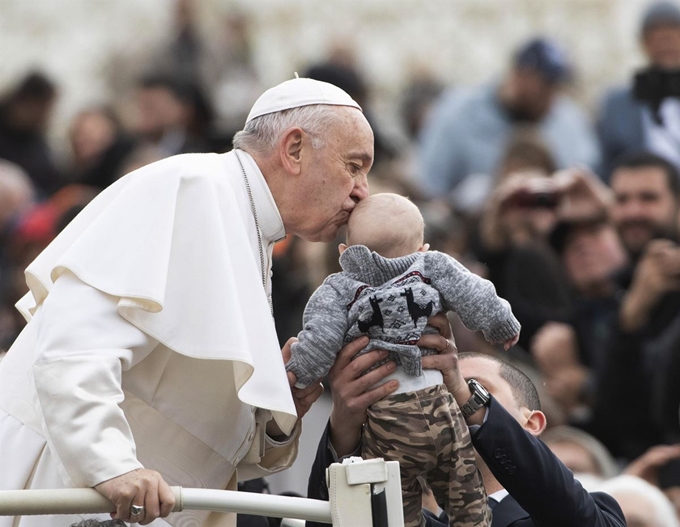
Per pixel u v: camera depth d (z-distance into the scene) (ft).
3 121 146.41
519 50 135.23
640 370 88.74
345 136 53.21
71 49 189.47
